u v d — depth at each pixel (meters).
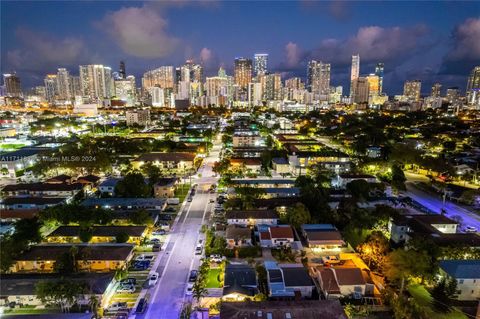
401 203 125.06
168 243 95.44
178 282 76.56
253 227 104.69
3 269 77.56
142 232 96.00
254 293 69.31
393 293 68.69
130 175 136.75
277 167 174.00
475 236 90.38
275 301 62.25
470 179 157.50
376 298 69.94
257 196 127.31
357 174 153.75
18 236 86.94
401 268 72.06
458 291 70.81
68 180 149.00
